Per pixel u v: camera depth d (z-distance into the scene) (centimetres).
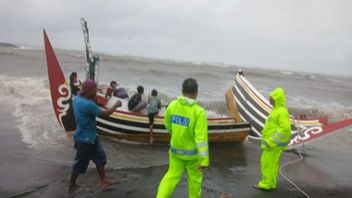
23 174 559
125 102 830
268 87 3241
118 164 638
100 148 503
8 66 2519
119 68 3384
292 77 6291
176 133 373
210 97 1888
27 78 1734
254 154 789
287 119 504
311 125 879
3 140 749
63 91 689
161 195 378
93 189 505
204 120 361
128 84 2239
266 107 872
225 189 540
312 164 730
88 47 794
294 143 807
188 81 370
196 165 382
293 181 602
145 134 805
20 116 1002
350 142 980
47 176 554
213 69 5303
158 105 802
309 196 532
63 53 5925
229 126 842
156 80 2697
